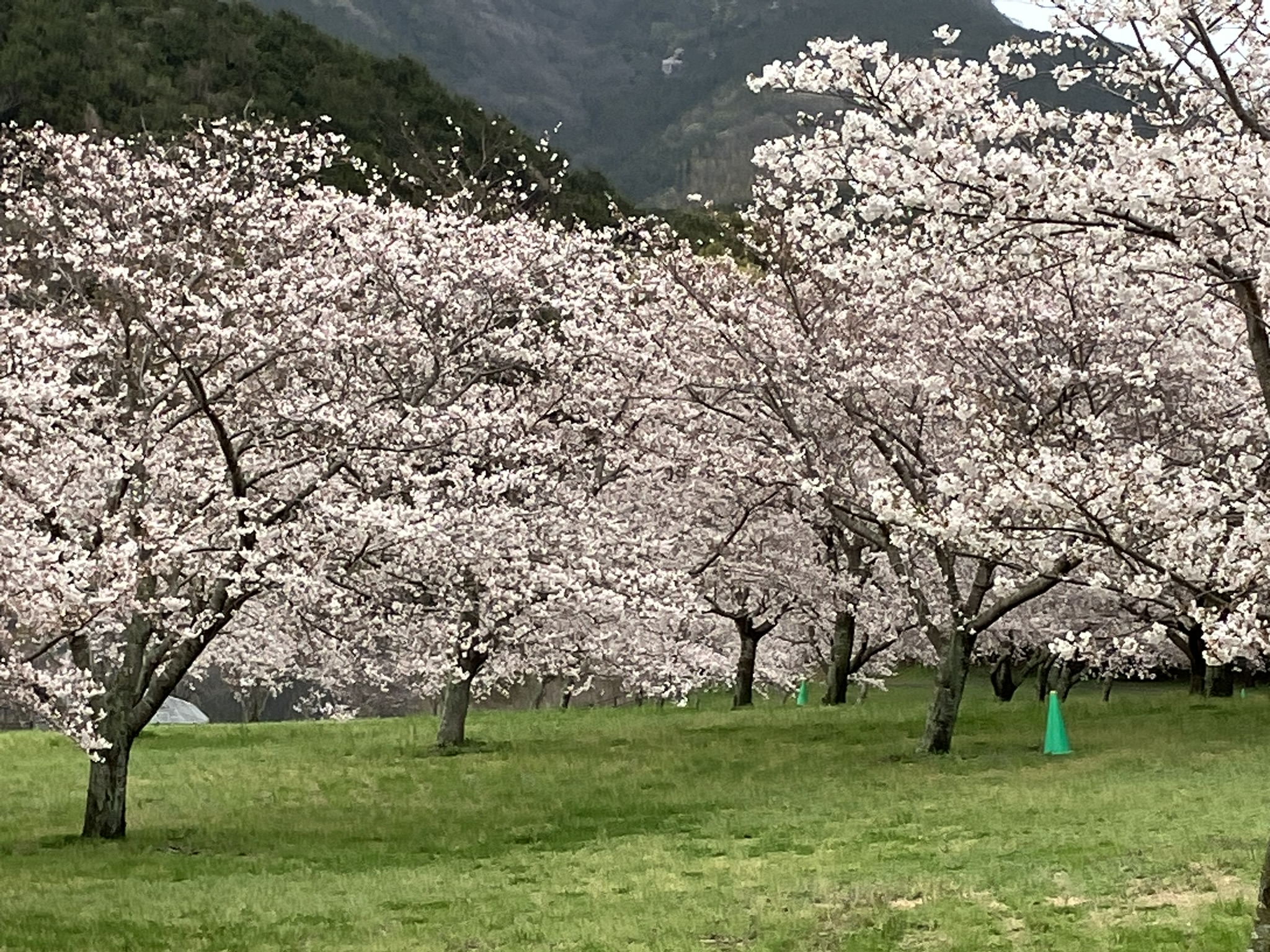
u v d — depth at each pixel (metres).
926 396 18.48
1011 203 9.38
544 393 20.61
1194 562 12.55
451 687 24.00
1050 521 12.28
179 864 13.85
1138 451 13.12
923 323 19.11
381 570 16.25
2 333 13.72
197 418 17.25
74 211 17.41
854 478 20.59
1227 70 10.26
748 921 9.85
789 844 13.39
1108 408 18.59
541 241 20.36
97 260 15.66
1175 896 9.43
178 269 16.97
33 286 16.89
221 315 15.33
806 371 19.00
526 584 17.55
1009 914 9.38
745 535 24.94
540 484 18.20
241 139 22.50
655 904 10.79
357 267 17.38
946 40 10.59
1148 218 9.52
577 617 21.59
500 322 19.53
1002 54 10.59
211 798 18.83
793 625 34.06
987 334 17.78
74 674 13.51
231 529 14.35
